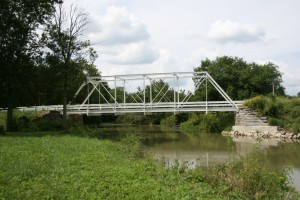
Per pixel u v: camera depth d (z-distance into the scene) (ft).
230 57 234.99
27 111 166.09
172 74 167.22
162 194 34.78
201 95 222.69
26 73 114.73
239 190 39.88
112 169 47.19
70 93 165.58
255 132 143.43
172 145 118.11
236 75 227.40
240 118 151.23
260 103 150.20
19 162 48.98
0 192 34.04
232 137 141.28
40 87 124.57
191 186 39.91
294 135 132.36
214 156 91.04
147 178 42.70
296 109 149.38
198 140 132.98
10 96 117.19
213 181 43.50
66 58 126.72
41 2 116.88
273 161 79.97
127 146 77.25
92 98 234.79
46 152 61.57
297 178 60.08
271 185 40.47
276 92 234.99
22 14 113.09
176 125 223.10
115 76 172.55
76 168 47.29
